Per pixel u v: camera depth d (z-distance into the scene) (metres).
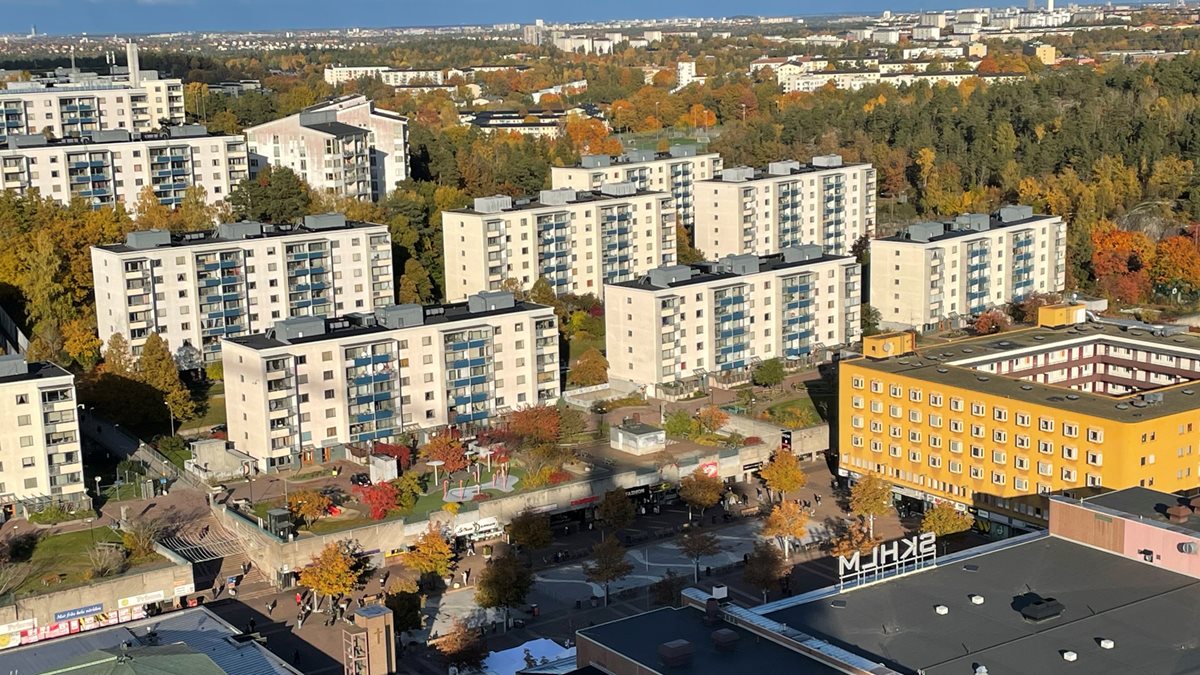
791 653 187.00
